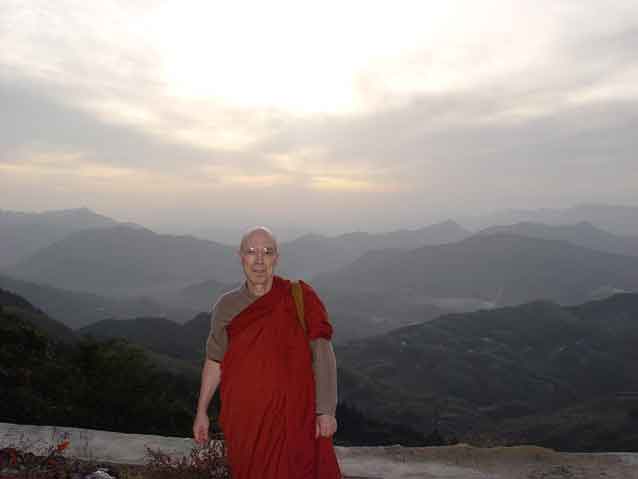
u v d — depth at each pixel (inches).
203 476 139.8
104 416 398.3
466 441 210.2
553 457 176.4
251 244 111.0
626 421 4854.8
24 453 157.4
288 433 104.0
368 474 164.7
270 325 107.4
